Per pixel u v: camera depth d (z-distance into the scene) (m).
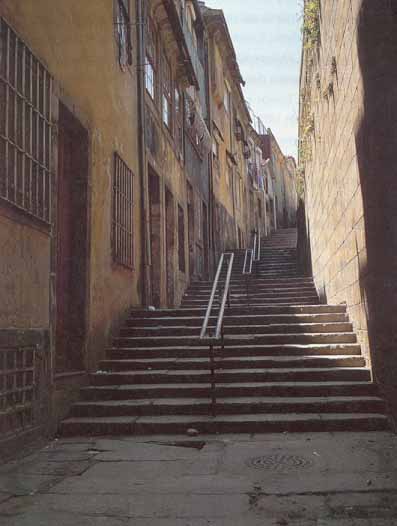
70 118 7.41
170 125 14.43
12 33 5.45
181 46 14.34
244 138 28.09
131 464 4.96
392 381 6.05
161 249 12.51
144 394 7.10
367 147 6.39
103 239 8.48
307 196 15.55
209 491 4.08
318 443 5.58
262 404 6.61
